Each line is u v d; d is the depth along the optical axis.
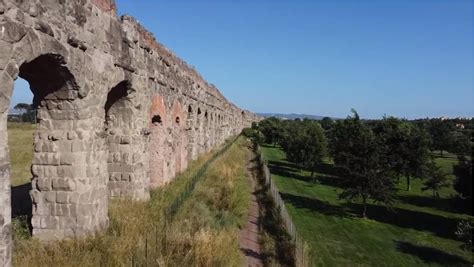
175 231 10.09
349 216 21.83
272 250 12.30
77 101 9.42
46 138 9.58
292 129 45.00
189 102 24.50
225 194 17.66
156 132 16.88
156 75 15.80
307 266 10.97
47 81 9.07
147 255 8.21
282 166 40.38
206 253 9.17
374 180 21.31
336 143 24.89
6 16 6.60
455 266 15.14
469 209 20.59
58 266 7.63
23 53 7.04
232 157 34.81
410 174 29.53
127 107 13.20
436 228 20.69
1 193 6.44
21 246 8.48
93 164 9.90
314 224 19.52
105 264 7.93
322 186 30.98
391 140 30.09
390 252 16.27
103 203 10.48
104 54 10.57
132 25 12.80
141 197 13.50
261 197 20.78
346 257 15.00
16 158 29.30
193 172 22.08
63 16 8.42
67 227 9.52
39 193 9.56
